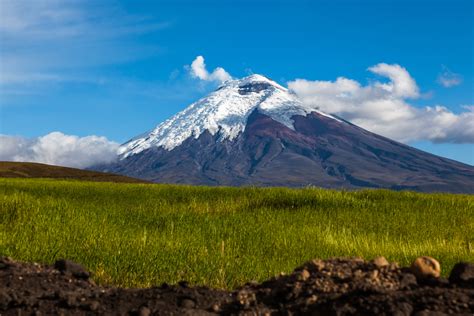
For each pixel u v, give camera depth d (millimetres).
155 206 20469
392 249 13055
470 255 11953
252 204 21141
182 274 8875
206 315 5535
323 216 18625
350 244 13281
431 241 15133
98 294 6324
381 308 4922
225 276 8961
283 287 5848
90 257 9547
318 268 6133
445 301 4992
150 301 5859
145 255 9727
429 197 22750
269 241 12953
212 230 13953
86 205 18266
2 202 15156
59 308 5859
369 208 20531
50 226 12508
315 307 5270
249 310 5520
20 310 5816
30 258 9352
